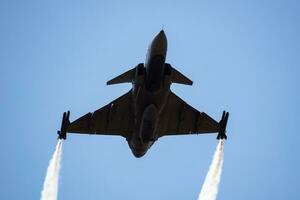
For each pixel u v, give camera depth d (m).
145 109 119.62
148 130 124.25
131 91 127.25
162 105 120.62
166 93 118.12
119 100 129.00
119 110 130.12
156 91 116.56
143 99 118.62
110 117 131.00
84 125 132.50
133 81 120.31
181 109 132.25
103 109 130.62
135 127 127.75
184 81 122.12
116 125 133.12
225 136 132.75
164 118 131.25
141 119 122.81
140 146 132.50
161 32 112.62
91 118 131.12
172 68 119.44
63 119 128.00
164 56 112.75
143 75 115.69
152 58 112.75
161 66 113.00
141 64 117.56
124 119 131.88
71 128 132.25
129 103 128.62
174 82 122.12
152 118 120.44
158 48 111.75
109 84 122.38
